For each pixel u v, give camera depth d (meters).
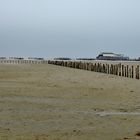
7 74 51.72
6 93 28.38
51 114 20.05
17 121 18.02
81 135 15.22
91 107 22.69
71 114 20.17
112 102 24.92
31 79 43.06
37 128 16.53
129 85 37.41
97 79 45.69
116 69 59.59
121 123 17.81
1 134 15.20
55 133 15.55
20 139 14.40
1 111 20.69
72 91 30.86
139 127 16.89
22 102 24.11
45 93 29.11
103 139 14.59
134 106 23.20
